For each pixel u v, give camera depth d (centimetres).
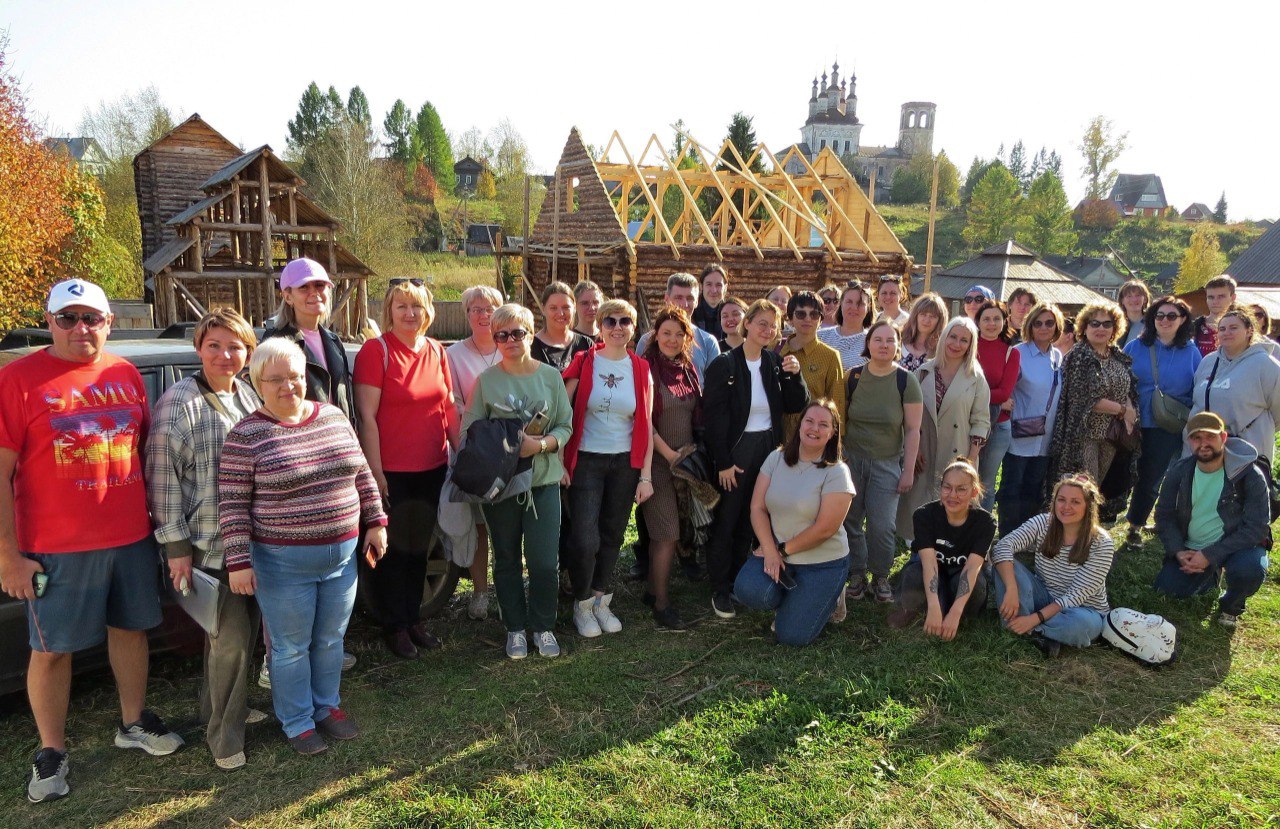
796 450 426
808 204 1836
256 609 328
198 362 390
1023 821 294
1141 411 609
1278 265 3172
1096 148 8625
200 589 310
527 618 430
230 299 2092
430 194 8238
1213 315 709
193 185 2553
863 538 504
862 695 372
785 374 474
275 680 325
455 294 3947
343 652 384
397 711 365
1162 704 378
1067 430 576
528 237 1998
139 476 310
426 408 406
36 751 322
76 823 288
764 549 435
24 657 330
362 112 9188
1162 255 7994
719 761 326
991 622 450
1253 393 532
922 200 10888
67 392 292
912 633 450
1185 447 532
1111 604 491
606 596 461
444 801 298
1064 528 442
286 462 305
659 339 462
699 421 470
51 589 294
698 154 1875
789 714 357
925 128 13962
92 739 340
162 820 290
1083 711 371
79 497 293
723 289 659
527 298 1984
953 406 512
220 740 318
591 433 428
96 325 295
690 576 545
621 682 394
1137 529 618
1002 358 570
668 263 1528
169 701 372
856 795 306
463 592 523
